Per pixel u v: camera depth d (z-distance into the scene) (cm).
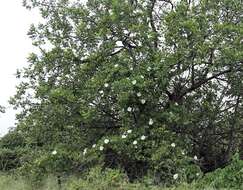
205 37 1209
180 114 1227
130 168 1207
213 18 1234
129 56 1232
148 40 1240
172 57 1175
